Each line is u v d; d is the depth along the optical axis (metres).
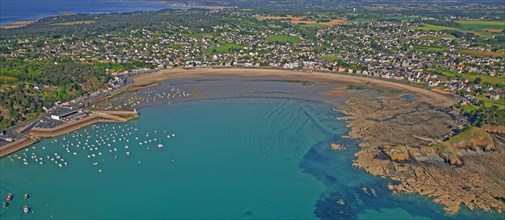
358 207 164.12
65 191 175.75
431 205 164.12
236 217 158.25
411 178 182.25
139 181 183.62
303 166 196.25
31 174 189.88
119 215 159.50
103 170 193.12
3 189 177.38
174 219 157.25
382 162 196.12
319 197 171.00
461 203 164.38
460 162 195.88
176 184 181.00
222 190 176.12
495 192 171.50
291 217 158.38
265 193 174.00
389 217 157.38
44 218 157.75
